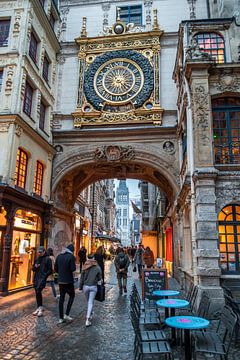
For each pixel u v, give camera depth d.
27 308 8.74
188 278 11.36
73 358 5.10
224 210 9.96
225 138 10.79
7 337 6.09
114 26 17.44
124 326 7.08
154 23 17.06
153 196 32.47
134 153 15.80
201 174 9.67
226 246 9.71
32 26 14.02
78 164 16.19
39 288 7.86
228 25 12.69
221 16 14.11
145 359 5.09
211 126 10.29
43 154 15.06
